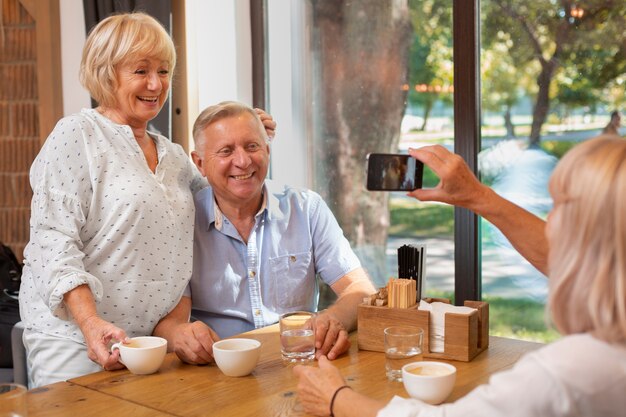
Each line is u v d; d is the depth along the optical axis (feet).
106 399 5.28
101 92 7.28
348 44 10.88
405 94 10.44
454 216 9.77
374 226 10.85
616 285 3.36
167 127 11.07
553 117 9.27
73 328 6.93
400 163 5.95
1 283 10.61
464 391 5.31
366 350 6.45
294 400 5.19
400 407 4.22
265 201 7.82
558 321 3.62
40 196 6.72
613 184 3.38
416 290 6.54
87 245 6.93
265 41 11.64
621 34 8.76
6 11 11.89
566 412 3.43
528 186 9.50
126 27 7.15
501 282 9.68
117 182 6.97
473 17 9.45
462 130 9.65
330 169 11.23
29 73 11.93
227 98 11.69
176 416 4.92
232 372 5.73
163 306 7.16
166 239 7.13
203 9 11.47
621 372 3.37
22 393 4.35
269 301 7.87
